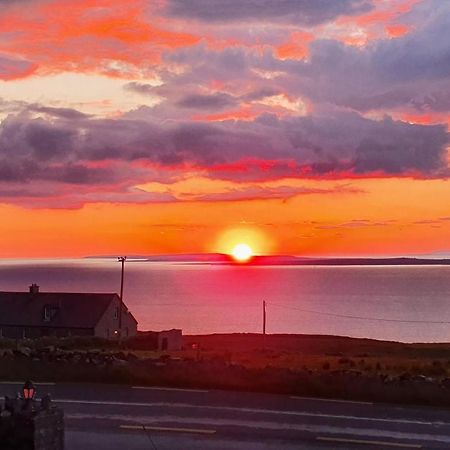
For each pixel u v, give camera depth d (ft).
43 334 271.69
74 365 110.73
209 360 123.24
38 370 109.19
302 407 90.48
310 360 153.17
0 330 272.72
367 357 182.91
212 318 631.97
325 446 74.59
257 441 76.18
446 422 84.02
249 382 101.65
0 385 102.32
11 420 54.13
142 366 110.11
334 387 98.07
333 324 592.60
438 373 123.24
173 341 208.44
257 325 578.25
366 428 81.20
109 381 105.70
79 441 75.77
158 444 75.05
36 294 285.43
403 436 78.18
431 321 610.24
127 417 85.35
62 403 91.76
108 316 277.85
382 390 96.22
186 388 101.60
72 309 276.00
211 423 82.94
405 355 207.31
